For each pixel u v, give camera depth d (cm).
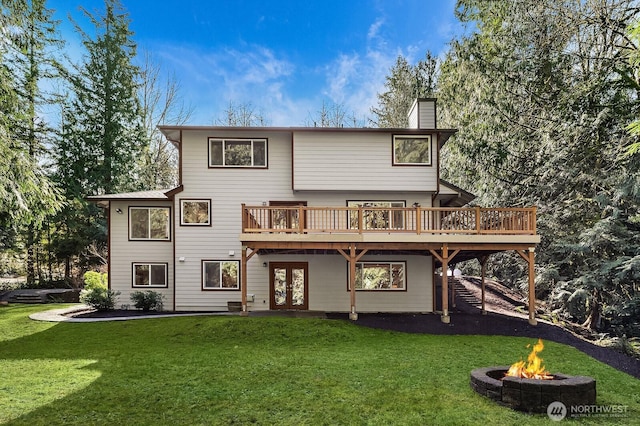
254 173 1747
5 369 834
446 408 611
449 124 2534
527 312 1944
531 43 1927
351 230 1452
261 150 1755
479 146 2119
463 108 2320
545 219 1934
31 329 1301
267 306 1719
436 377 786
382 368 852
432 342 1162
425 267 1716
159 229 1816
